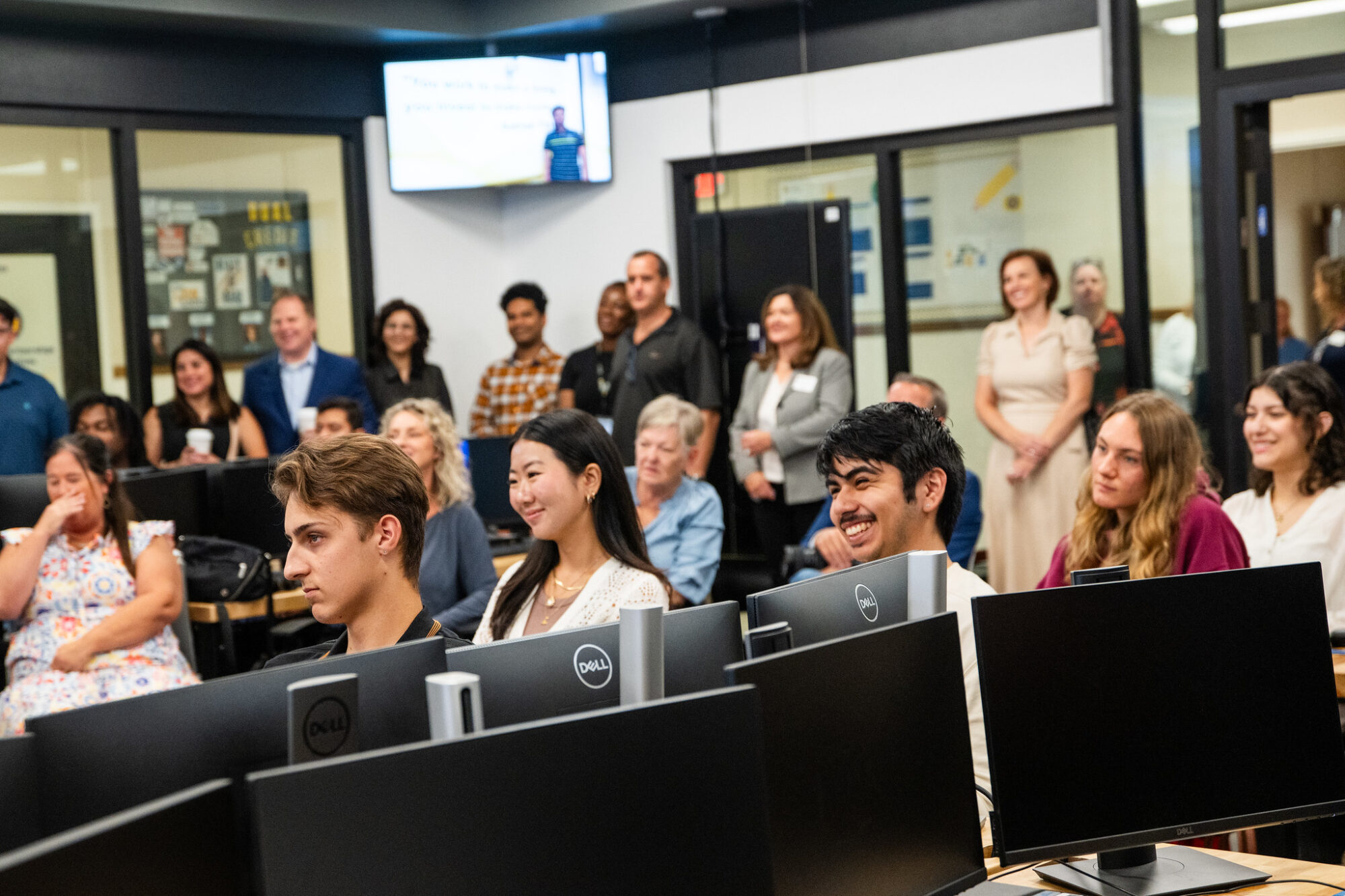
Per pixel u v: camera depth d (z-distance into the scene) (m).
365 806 1.07
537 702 1.54
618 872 1.18
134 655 3.98
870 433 2.11
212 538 4.84
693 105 6.82
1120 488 2.84
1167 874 1.93
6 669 4.31
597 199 7.19
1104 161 5.75
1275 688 1.88
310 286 6.98
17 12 5.93
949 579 2.15
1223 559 2.76
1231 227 5.35
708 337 6.76
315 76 6.86
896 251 6.33
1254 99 5.25
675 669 1.69
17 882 0.88
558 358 6.93
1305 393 3.30
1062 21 5.75
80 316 6.33
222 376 5.95
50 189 6.22
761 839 1.25
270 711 1.39
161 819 1.00
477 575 4.07
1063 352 5.43
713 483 6.82
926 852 1.62
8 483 4.52
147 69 6.35
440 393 6.69
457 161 7.02
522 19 6.80
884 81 6.24
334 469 1.86
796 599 1.79
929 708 1.65
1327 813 1.88
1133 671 1.81
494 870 1.12
